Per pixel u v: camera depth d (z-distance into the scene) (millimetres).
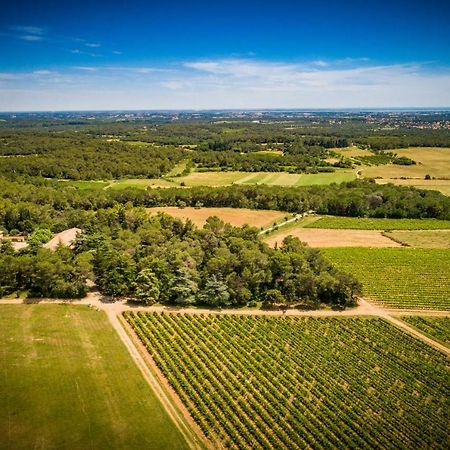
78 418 72688
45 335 96938
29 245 142875
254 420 75062
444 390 85375
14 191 195500
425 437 72875
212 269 121375
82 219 173250
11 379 81438
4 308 108938
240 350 94750
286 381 86500
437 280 139750
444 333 106875
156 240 143250
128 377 84000
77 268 117250
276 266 121688
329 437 72500
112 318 106438
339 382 86875
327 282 118438
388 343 101188
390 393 83875
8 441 67188
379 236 185375
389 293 129250
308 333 104562
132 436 69750
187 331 101312
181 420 74500
